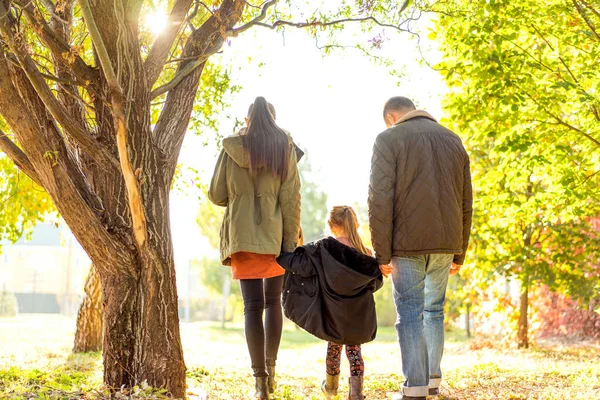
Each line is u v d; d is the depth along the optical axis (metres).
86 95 7.20
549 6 8.45
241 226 5.04
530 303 15.71
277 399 5.55
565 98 8.62
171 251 5.68
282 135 5.20
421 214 4.94
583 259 13.29
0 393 5.04
